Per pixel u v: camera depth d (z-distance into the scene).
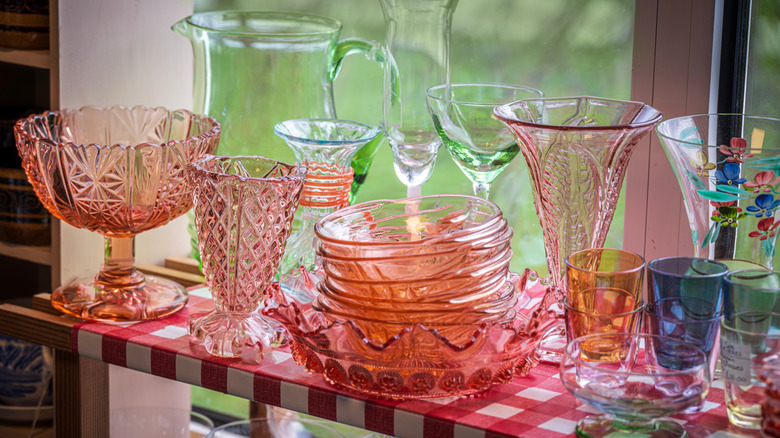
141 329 1.12
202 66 1.35
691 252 1.22
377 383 0.91
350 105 1.54
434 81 1.17
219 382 1.01
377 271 0.93
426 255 0.90
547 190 0.99
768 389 0.78
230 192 0.99
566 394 0.94
